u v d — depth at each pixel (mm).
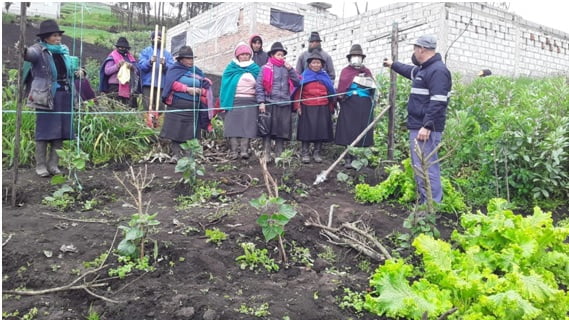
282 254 3949
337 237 4398
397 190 5547
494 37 13008
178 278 3500
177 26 24188
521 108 6711
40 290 3268
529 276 3248
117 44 8023
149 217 3695
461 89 7391
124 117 7227
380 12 13211
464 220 4148
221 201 5141
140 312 3072
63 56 5586
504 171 5844
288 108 6441
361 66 6496
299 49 15562
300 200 5316
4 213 4508
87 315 3074
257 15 18656
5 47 13805
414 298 3094
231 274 3631
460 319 3121
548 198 5848
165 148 7258
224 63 20000
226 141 7652
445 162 6277
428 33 12172
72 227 4254
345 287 3588
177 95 6434
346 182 5984
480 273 3414
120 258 3643
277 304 3258
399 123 7277
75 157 5242
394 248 4395
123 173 6141
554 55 14734
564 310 3164
